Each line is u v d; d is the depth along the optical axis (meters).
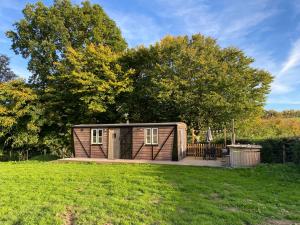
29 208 8.34
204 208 8.03
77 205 8.59
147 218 7.31
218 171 14.76
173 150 19.98
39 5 32.62
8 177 13.74
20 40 33.41
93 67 28.83
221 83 25.38
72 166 17.77
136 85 29.42
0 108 27.59
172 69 27.20
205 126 27.67
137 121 30.88
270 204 8.59
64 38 31.84
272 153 17.45
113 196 9.60
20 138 28.50
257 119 28.72
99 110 27.44
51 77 29.95
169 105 28.22
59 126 30.89
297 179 12.20
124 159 21.30
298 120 31.56
